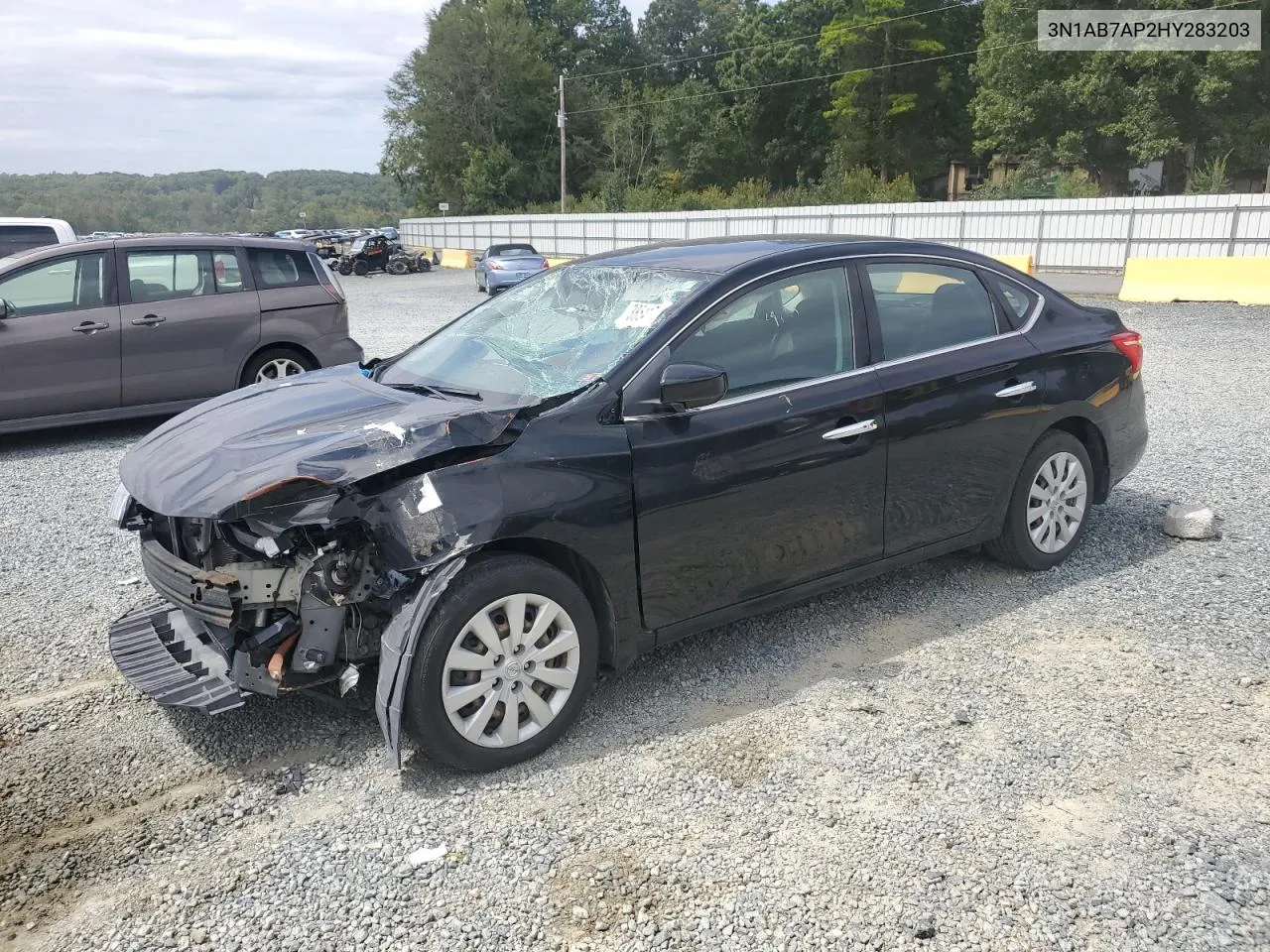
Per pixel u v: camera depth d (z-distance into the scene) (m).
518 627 3.29
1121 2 39.91
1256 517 5.69
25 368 7.90
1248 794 3.07
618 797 3.16
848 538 4.09
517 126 70.44
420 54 70.25
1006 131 43.31
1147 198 23.31
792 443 3.83
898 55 52.75
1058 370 4.69
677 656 4.17
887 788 3.16
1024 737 3.44
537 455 3.33
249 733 3.64
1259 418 8.10
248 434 3.58
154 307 8.41
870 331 4.16
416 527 3.13
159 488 3.36
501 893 2.72
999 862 2.78
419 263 39.44
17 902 2.74
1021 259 22.03
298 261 9.18
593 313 4.07
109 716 3.78
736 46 64.88
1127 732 3.45
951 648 4.15
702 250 4.34
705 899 2.67
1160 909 2.57
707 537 3.69
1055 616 4.43
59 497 6.82
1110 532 5.50
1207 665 3.92
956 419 4.31
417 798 3.20
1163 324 13.94
